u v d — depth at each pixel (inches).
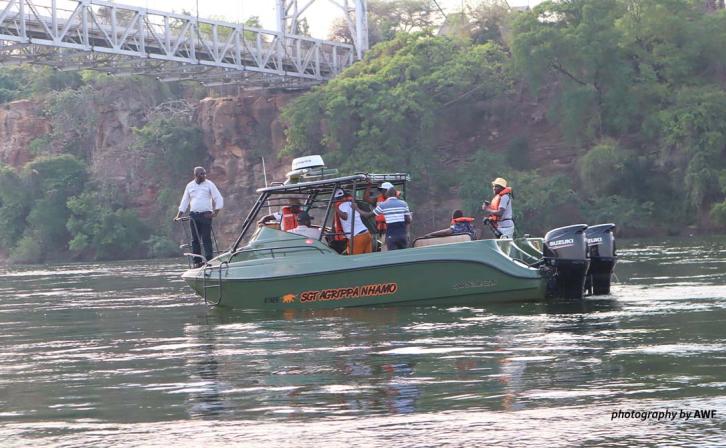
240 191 3430.1
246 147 3459.6
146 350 527.2
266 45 3449.8
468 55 3240.7
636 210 2876.5
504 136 3326.8
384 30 4298.7
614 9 3095.5
